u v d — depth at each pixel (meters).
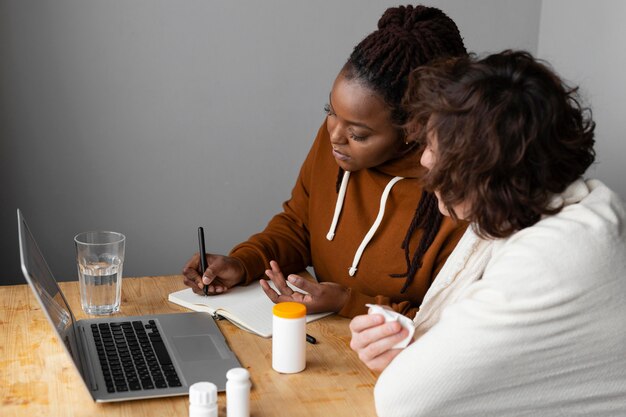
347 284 1.68
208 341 1.35
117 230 2.61
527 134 0.99
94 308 1.46
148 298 1.56
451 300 1.31
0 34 2.35
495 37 2.82
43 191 2.51
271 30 2.58
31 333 1.37
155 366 1.24
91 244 1.44
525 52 1.04
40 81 2.42
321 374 1.26
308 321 1.46
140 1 2.45
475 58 1.08
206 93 2.58
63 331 1.20
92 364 1.24
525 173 1.01
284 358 1.25
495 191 1.02
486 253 1.26
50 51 2.40
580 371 1.03
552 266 0.99
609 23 2.54
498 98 0.99
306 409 1.15
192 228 2.68
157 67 2.51
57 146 2.48
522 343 1.01
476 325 1.02
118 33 2.45
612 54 2.54
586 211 1.03
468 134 1.00
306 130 2.70
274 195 2.73
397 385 1.06
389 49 1.38
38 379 1.20
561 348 1.01
